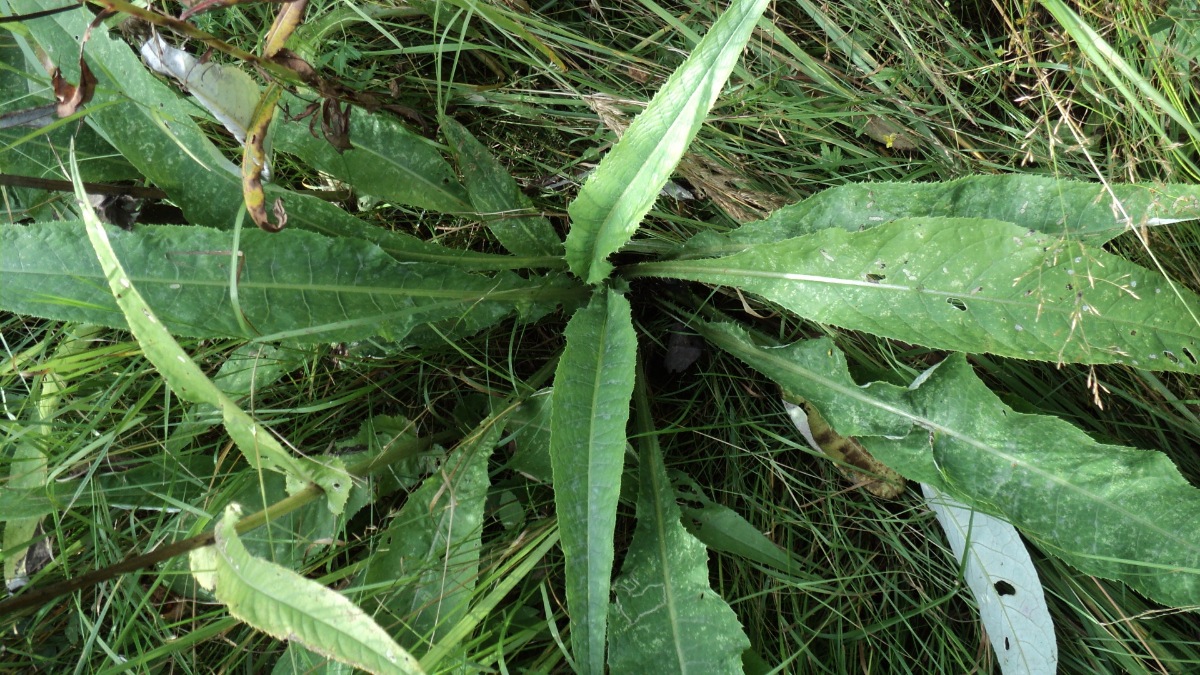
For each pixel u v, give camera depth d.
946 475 0.53
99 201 0.49
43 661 0.53
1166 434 0.59
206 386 0.39
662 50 0.65
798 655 0.57
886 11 0.61
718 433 0.61
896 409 0.54
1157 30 0.53
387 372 0.58
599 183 0.50
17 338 0.58
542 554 0.51
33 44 0.48
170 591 0.55
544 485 0.58
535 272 0.61
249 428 0.41
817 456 0.60
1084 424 0.59
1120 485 0.50
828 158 0.63
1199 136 0.43
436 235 0.61
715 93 0.44
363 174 0.55
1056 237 0.48
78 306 0.45
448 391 0.59
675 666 0.50
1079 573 0.56
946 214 0.53
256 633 0.54
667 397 0.62
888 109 0.62
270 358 0.55
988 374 0.60
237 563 0.39
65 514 0.51
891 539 0.58
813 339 0.56
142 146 0.49
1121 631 0.55
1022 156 0.61
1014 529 0.55
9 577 0.53
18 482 0.53
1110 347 0.49
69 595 0.54
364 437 0.56
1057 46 0.58
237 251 0.44
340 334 0.50
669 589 0.52
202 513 0.49
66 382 0.55
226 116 0.46
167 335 0.38
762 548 0.57
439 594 0.51
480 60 0.65
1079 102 0.57
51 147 0.51
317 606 0.37
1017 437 0.52
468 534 0.52
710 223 0.63
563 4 0.66
